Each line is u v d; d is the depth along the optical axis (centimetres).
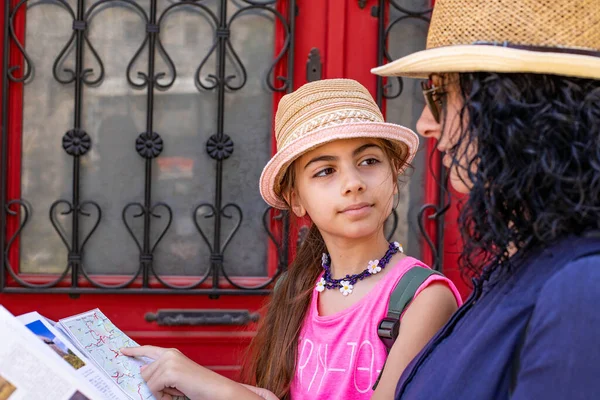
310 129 123
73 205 236
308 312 132
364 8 248
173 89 241
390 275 122
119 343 126
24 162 236
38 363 95
